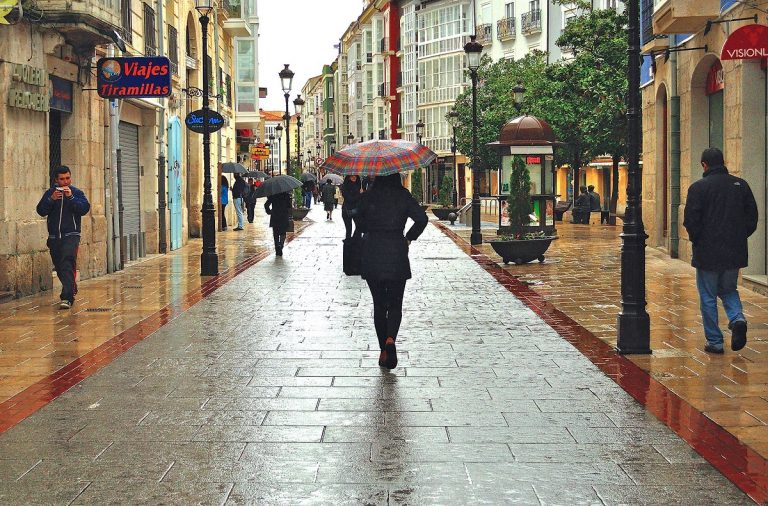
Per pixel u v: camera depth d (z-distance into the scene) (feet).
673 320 37.19
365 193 29.14
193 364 29.27
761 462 18.58
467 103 186.80
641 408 23.21
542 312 40.75
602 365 28.71
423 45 255.50
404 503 16.37
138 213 74.49
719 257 29.43
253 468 18.43
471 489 17.11
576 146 134.51
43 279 50.14
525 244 63.21
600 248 78.74
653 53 69.41
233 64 136.98
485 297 46.21
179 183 84.79
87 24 50.75
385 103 294.25
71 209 43.14
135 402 24.12
